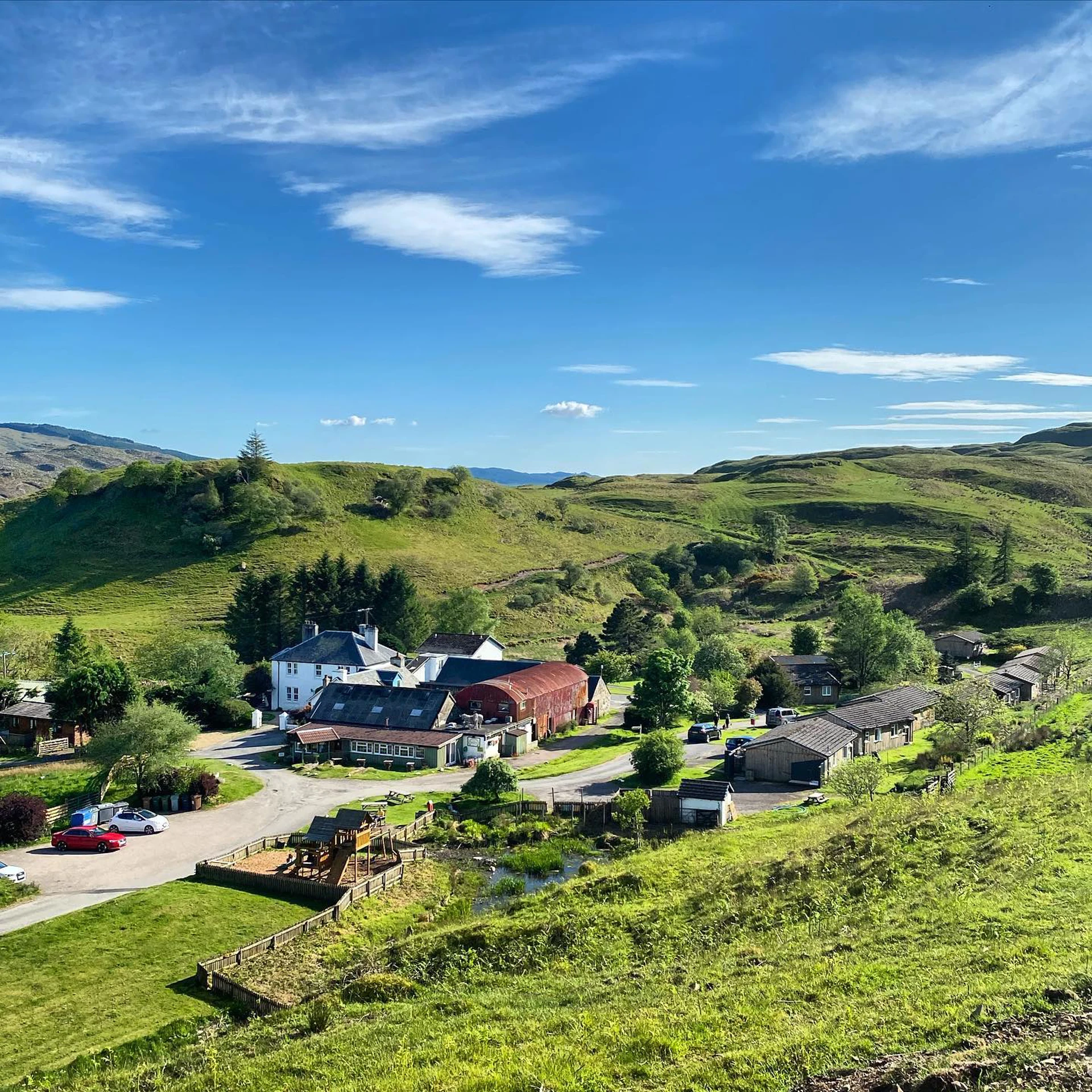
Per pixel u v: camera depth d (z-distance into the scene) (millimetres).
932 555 195125
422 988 32312
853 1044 20547
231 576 164250
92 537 177375
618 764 78000
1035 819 40000
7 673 105562
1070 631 131125
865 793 57844
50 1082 29016
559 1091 20922
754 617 168875
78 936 41188
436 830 58719
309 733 79500
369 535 194125
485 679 100438
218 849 54531
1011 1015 20188
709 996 25984
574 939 34781
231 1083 25578
